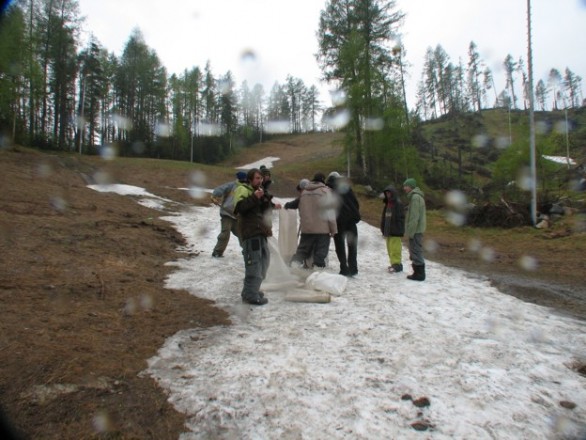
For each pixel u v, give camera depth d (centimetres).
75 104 3859
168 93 4369
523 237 1404
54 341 314
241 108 6994
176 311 427
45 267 517
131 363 300
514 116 6869
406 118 2606
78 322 363
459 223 1730
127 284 503
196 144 4756
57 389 253
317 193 639
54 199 1054
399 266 700
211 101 4881
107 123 4281
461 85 7219
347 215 643
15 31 2278
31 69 2567
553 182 2688
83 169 1742
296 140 6325
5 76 2323
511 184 2286
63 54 3406
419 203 637
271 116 7506
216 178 2319
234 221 751
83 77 3628
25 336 313
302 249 662
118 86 4234
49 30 3194
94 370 279
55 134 3641
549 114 6956
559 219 1617
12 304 379
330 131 6969
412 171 2589
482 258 1016
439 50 7206
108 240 746
